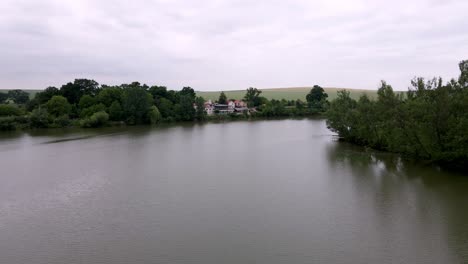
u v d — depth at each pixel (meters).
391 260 26.09
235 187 45.00
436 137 49.88
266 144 82.25
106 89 147.38
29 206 38.84
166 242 29.72
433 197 38.78
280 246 28.62
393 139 59.94
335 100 92.12
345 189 43.16
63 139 93.50
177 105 161.88
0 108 126.50
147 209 37.44
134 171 54.50
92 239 30.52
